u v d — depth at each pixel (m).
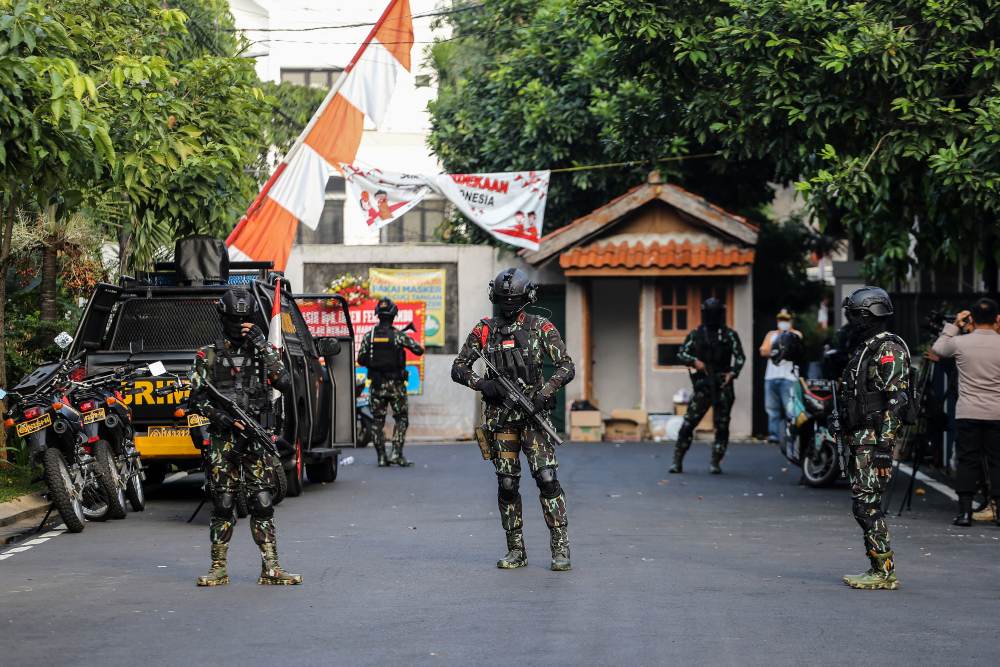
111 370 15.48
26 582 10.62
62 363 14.59
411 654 7.88
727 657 7.76
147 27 18.78
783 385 25.78
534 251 28.55
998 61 15.45
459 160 32.81
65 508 13.59
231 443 10.40
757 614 9.10
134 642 8.27
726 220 27.95
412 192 26.80
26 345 20.97
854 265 27.00
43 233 20.23
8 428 18.72
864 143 16.83
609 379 30.88
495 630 8.56
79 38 16.33
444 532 13.63
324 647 8.09
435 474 20.52
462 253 29.86
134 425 15.62
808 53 16.59
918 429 16.12
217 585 10.38
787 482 19.08
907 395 10.20
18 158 14.00
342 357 19.38
